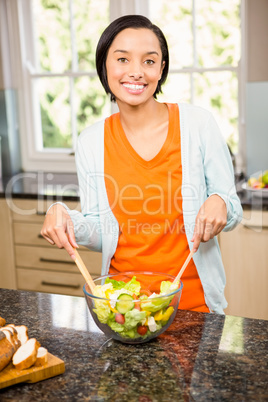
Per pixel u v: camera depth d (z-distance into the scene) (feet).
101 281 4.33
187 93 10.86
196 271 5.21
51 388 3.30
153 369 3.48
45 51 11.71
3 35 11.52
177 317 4.31
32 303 4.69
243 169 10.48
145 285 4.32
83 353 3.73
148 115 5.06
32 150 12.10
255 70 9.64
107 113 11.53
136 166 5.16
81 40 11.38
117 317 3.70
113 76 4.80
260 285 8.63
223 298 5.44
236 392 3.18
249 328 4.04
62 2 11.32
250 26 9.52
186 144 5.15
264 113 9.75
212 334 3.96
